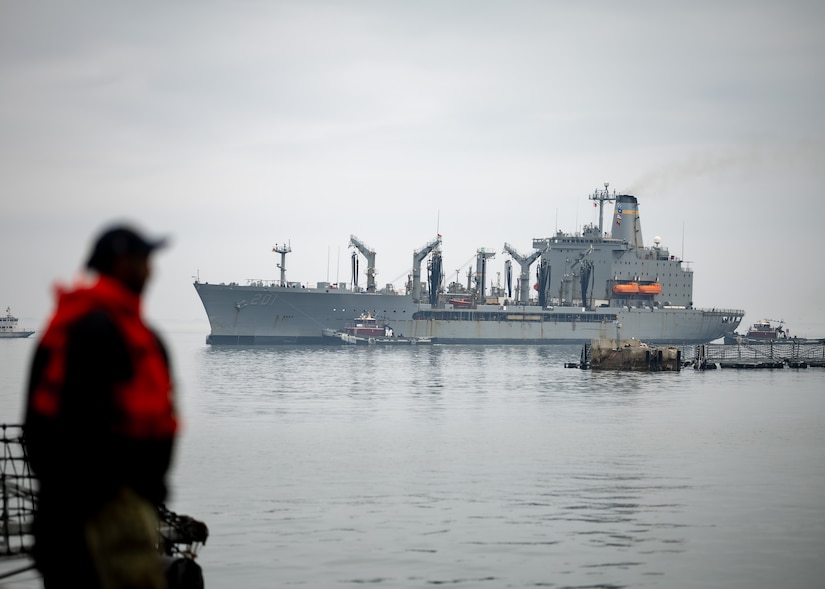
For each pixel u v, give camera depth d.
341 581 33.34
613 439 69.94
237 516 43.28
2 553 20.45
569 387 118.81
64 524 10.25
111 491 10.10
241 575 33.97
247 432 73.69
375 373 145.50
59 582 10.66
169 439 10.14
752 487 50.84
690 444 67.31
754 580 34.06
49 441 9.88
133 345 9.87
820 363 167.75
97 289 9.97
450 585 33.12
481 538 39.44
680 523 42.34
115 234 10.14
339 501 46.72
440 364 168.88
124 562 10.27
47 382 9.84
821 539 39.69
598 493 49.09
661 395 107.81
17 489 20.75
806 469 56.69
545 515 43.88
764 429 76.00
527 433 73.25
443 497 47.91
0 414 87.00
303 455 61.72
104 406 9.70
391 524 41.88
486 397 105.25
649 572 34.84
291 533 40.09
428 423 80.00
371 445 66.44
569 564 35.84
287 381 129.38
